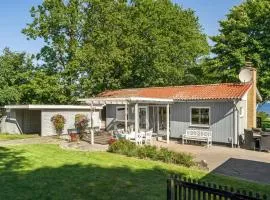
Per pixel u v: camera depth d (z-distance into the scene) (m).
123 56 38.72
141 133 24.45
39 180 13.47
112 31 38.47
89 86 39.69
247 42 37.44
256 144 22.33
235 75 36.78
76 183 13.02
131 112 31.45
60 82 40.66
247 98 25.31
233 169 15.85
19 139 29.27
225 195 7.37
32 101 42.47
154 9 42.12
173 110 28.03
